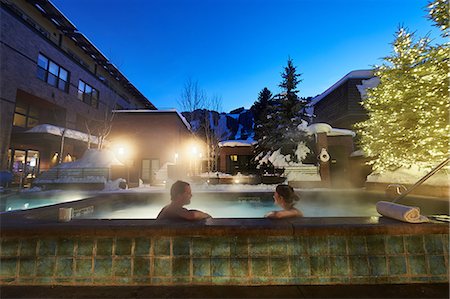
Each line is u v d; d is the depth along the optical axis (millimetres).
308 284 1833
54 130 13047
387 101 8805
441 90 7105
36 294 1708
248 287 1807
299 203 6863
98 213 4828
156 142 18250
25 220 2152
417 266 1873
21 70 12820
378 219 2145
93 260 1877
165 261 1878
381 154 8961
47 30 17062
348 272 1857
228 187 10289
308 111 26953
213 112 25141
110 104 21828
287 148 14734
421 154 7375
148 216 5938
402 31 8797
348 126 17312
